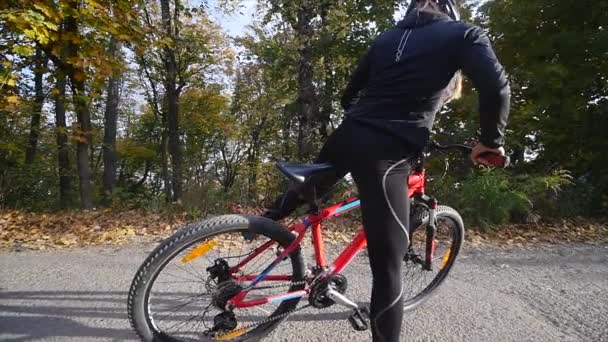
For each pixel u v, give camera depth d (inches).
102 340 96.4
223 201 268.7
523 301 119.9
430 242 98.7
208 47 572.7
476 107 278.5
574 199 262.5
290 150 467.5
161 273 82.8
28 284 128.0
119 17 283.0
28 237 190.9
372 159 73.2
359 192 76.0
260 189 310.7
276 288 90.2
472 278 138.1
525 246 186.9
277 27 385.7
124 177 872.3
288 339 96.4
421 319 106.9
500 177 243.1
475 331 101.5
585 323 106.9
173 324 91.0
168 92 588.1
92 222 225.1
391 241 73.9
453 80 77.7
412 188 93.7
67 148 483.5
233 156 777.6
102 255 160.9
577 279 139.9
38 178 458.0
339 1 337.4
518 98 319.6
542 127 302.0
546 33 314.0
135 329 81.3
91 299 118.0
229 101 714.2
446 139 291.9
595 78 303.7
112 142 563.5
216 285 87.2
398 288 76.1
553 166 297.7
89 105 335.6
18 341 95.1
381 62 76.7
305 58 360.5
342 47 370.3
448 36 70.2
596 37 285.7
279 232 86.3
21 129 448.8
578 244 192.9
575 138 305.0
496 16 325.7
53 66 339.6
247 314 98.4
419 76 71.4
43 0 239.5
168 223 228.2
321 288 90.5
